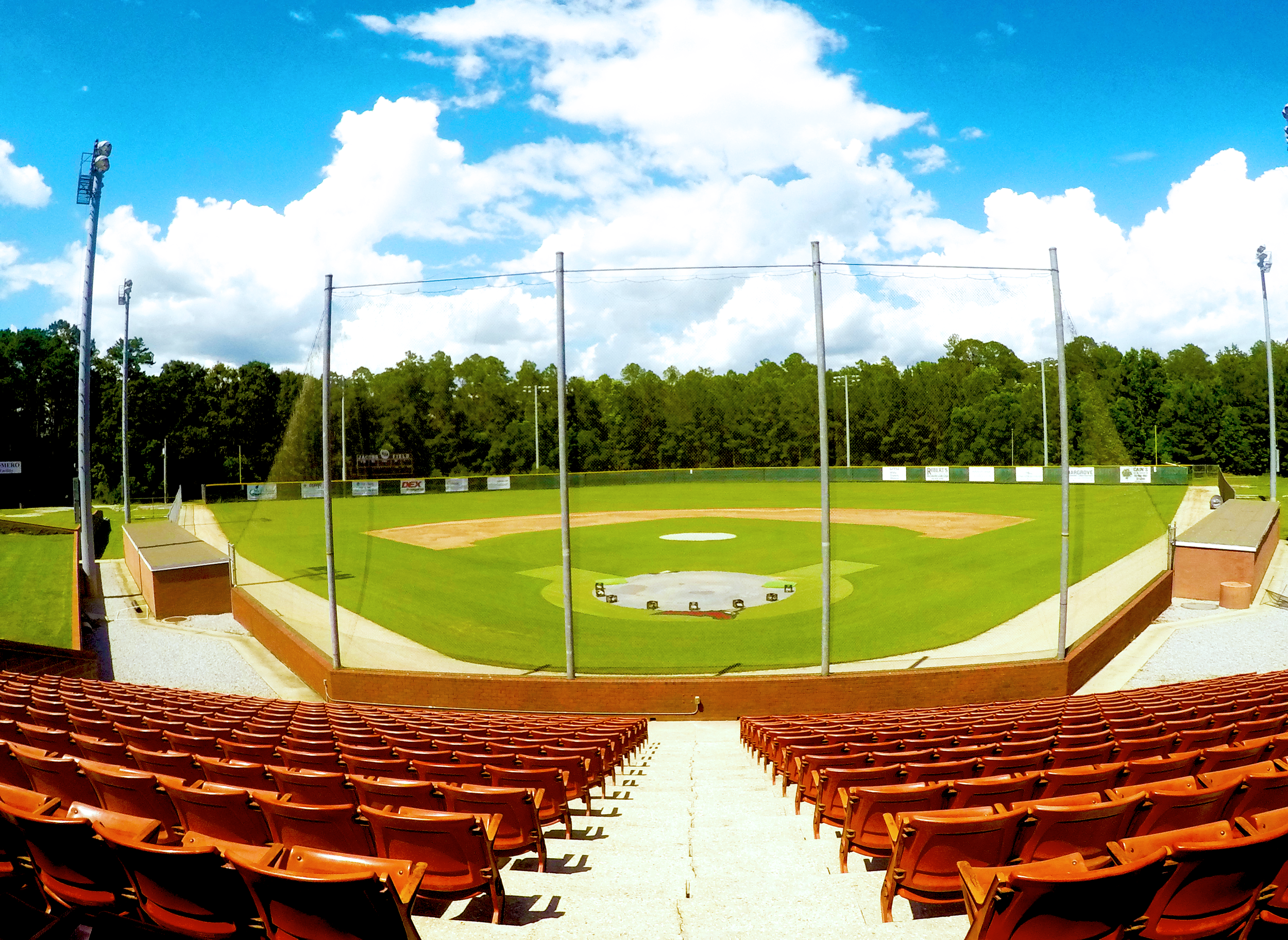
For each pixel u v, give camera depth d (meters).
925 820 4.87
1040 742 7.91
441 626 22.97
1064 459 15.87
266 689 18.62
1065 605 16.25
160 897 4.36
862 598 26.06
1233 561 25.44
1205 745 8.01
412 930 3.98
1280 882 4.55
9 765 6.64
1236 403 95.50
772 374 79.06
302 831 5.32
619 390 78.44
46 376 88.50
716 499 63.62
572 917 5.34
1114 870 3.67
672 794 9.70
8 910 3.55
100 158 27.86
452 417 68.38
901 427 71.75
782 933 4.96
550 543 40.62
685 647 20.41
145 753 6.95
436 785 6.09
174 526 37.44
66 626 23.91
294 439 34.12
